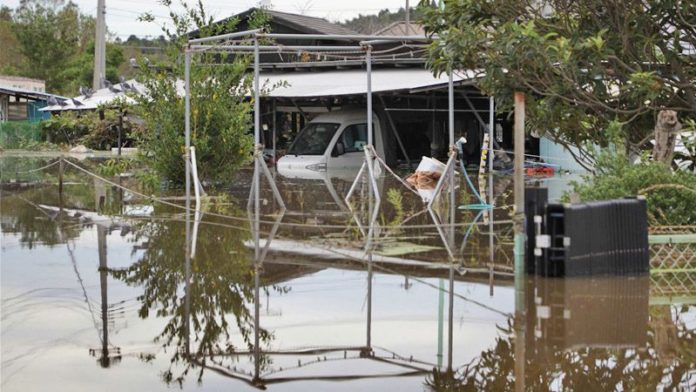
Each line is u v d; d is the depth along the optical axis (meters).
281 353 6.44
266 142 30.36
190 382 5.77
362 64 26.84
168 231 12.36
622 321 7.09
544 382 5.68
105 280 9.03
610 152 10.97
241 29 26.72
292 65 25.69
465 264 9.66
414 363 6.13
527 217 8.65
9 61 79.19
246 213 14.49
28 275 9.27
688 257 9.04
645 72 11.62
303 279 9.02
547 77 11.92
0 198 17.42
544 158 22.80
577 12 12.74
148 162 19.77
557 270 8.54
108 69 66.38
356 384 5.70
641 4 11.95
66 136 42.12
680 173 10.10
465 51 11.96
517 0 12.62
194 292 8.48
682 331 6.82
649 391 5.48
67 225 13.05
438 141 26.56
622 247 8.69
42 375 5.95
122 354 6.45
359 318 7.41
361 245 11.02
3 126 41.56
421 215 14.06
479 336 6.77
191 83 19.02
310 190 18.95
